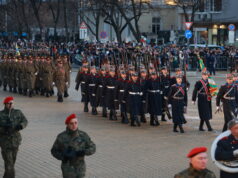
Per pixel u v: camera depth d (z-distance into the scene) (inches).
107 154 590.2
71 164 394.0
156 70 809.5
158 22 2903.5
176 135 708.7
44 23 3796.8
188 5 2188.7
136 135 706.8
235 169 383.9
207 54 1737.2
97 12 2346.2
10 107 480.4
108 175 502.3
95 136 696.4
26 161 562.3
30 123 798.5
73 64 2160.4
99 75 891.4
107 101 853.8
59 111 937.5
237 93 697.6
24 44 2182.6
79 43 2239.2
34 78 1170.6
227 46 2058.3
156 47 1763.0
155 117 792.3
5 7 3122.5
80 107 997.2
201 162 301.0
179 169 525.3
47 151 607.5
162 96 815.1
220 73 1802.4
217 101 707.4
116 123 813.9
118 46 1695.4
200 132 731.4
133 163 550.0
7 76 1284.4
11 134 478.3
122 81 805.2
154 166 537.3
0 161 560.1
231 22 2237.9
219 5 2532.0
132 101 782.5
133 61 1021.2
